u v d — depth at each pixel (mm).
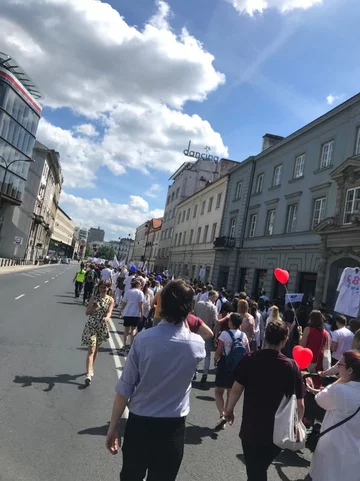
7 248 56250
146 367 2393
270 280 23531
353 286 9312
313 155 21438
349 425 3062
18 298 17016
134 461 2363
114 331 12328
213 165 56625
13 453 3836
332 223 17375
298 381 3164
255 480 2992
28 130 51719
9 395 5387
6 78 44688
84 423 4781
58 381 6309
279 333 3260
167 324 2541
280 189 24609
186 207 49594
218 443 4871
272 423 3000
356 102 18203
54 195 92188
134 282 9578
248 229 28688
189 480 3816
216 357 5684
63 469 3660
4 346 8164
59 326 11422
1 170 46688
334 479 2998
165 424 2361
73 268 76500
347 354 3277
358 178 16891
